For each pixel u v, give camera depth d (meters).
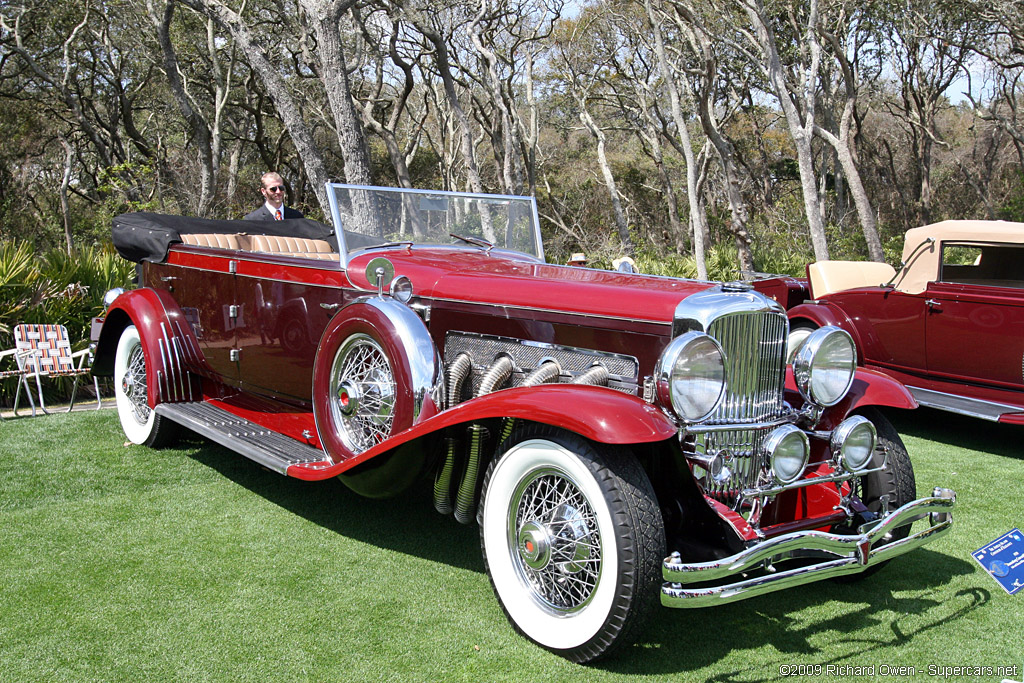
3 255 7.82
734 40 20.06
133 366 5.55
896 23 22.81
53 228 23.83
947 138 38.38
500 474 3.04
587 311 3.30
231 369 4.96
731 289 3.15
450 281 3.87
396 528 4.10
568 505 2.88
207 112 31.02
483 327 3.72
